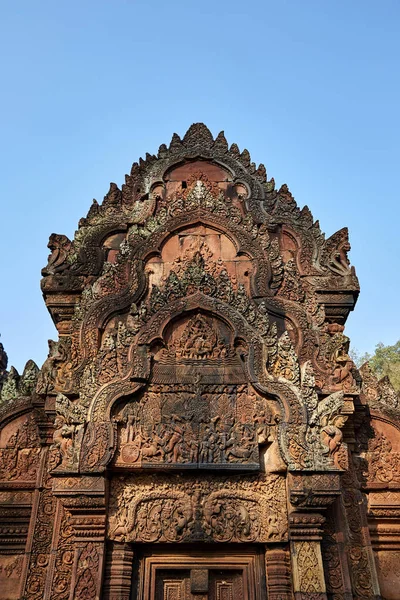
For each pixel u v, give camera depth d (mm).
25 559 9516
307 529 8750
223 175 13336
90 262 11930
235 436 9375
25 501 10227
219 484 9367
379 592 9219
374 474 10555
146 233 11734
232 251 11742
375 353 37656
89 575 8445
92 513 8758
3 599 9477
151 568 9148
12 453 10656
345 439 10516
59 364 10328
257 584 8984
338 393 9414
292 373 9641
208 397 9742
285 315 10930
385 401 11227
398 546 10148
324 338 10688
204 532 8977
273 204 12820
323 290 11562
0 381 13570
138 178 13133
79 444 8961
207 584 9039
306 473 8852
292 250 12281
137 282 11086
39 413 10633
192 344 10125
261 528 9023
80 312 10680
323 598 8328
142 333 9984
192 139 13688
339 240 12148
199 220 11859
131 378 9594
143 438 9336
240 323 10125
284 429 9164
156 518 9102
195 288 10445
